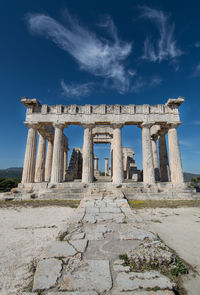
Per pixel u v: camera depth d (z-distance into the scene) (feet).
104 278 11.21
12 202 46.88
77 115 64.59
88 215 27.22
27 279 12.46
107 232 19.93
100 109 65.31
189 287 11.53
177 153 61.82
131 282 10.94
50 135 84.89
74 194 51.70
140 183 57.82
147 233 19.33
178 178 59.72
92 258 13.87
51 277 11.35
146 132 63.16
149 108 65.67
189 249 17.81
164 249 15.65
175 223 27.35
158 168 86.99
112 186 56.24
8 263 14.98
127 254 14.37
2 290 11.17
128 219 25.09
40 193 53.06
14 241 20.01
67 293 9.90
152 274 12.01
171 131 64.34
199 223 27.45
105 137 111.45
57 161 60.64
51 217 31.24
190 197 52.06
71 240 17.52
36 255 16.47
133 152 113.19
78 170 112.57
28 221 28.55
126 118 64.18
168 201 48.34
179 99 63.98
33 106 66.28
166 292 10.01
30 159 61.57
